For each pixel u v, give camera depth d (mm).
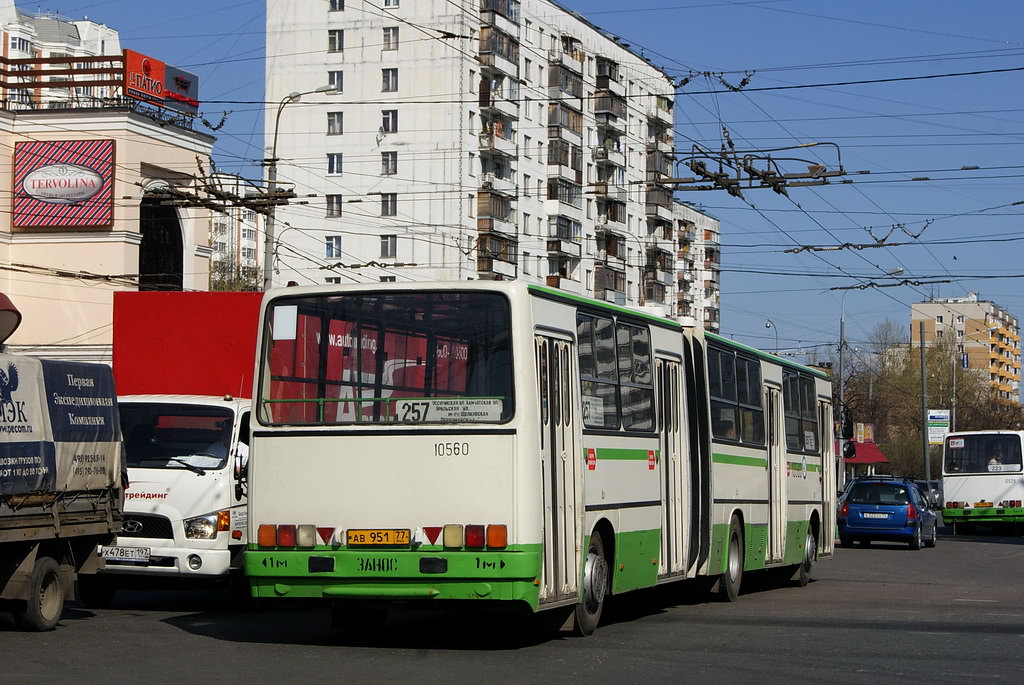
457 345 11562
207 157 47281
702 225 105500
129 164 43750
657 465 14781
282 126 69188
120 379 18078
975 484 43156
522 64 71875
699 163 24281
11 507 11984
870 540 35875
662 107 87000
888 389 105000
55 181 43781
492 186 68812
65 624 13461
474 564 11156
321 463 11664
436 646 12094
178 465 15055
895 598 18328
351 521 11508
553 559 11766
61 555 13102
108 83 44000
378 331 11773
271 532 11680
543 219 74250
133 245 44000
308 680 9797
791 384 21141
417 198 67625
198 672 10133
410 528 11359
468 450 11344
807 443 21984
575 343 12570
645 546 14250
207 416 15469
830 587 20875
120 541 14859
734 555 17703
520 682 9867
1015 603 17500
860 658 11547
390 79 68125
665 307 87375
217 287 71375
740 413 18062
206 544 14812
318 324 11953
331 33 68875
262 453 11836
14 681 9539
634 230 83938
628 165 82250
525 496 11227
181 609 15859
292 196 32469
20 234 44156
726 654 11688
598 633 13336
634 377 14258
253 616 15000
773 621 14758
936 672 10734
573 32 76812
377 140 68125
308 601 11688
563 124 74750
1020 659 11586
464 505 11281
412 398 11555
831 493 23484
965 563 28109
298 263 69062
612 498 13312
